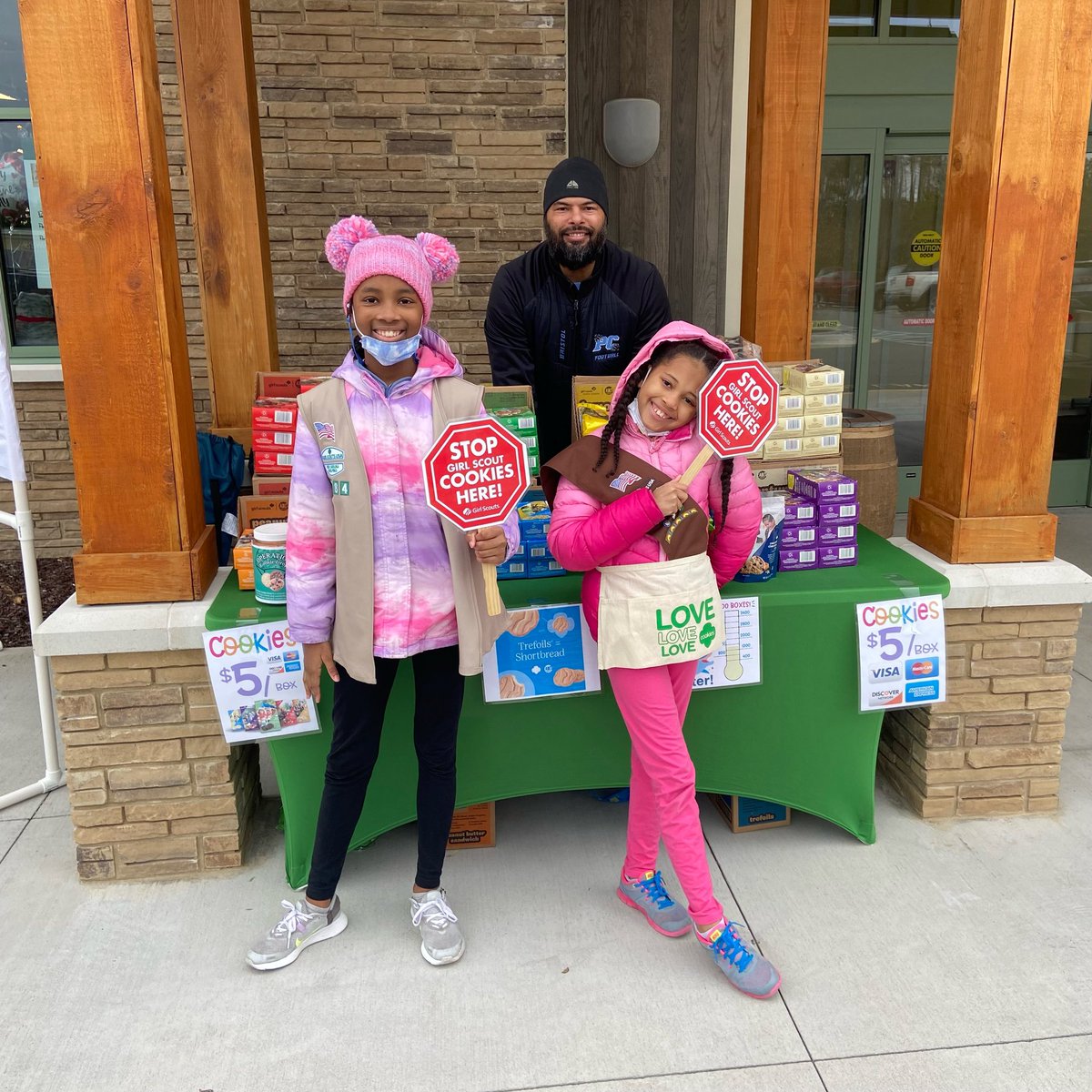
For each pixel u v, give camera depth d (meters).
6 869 2.74
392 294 2.00
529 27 5.12
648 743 2.23
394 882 2.67
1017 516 2.83
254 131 3.88
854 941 2.40
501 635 2.52
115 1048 2.10
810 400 2.94
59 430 5.29
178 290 2.60
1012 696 2.87
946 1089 1.97
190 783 2.64
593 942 2.42
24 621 4.64
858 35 5.37
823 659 2.63
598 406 2.71
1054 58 2.54
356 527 2.05
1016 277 2.67
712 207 5.79
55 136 2.31
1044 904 2.54
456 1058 2.06
